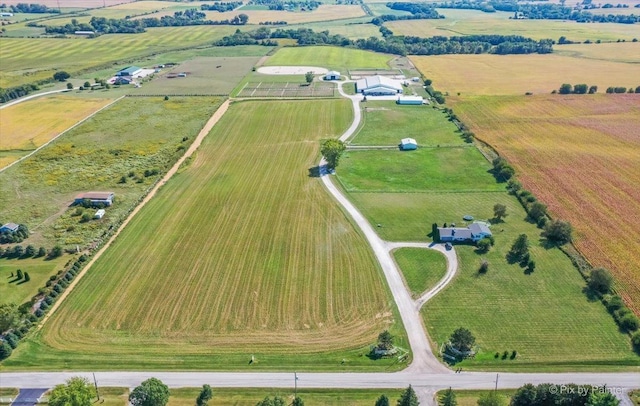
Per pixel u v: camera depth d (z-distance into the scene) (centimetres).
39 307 6869
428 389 5606
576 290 7119
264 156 11969
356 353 6138
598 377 5697
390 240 8431
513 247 8050
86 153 12125
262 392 5600
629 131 13050
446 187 10331
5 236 8506
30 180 10731
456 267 7706
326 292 7188
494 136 13062
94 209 9506
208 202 9731
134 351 6184
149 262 7888
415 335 6388
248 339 6366
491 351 6094
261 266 7762
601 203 9425
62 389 5025
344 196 9938
